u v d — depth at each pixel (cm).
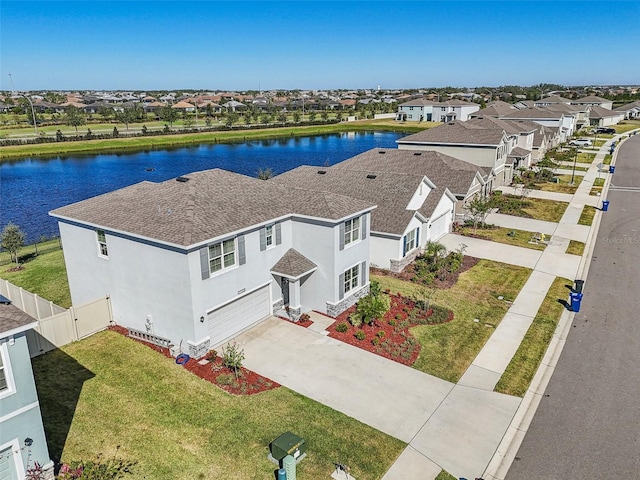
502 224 3659
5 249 3225
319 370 1739
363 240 2286
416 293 2417
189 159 7962
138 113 13638
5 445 1136
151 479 1248
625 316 2169
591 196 4556
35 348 1823
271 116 13788
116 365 1770
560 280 2586
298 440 1312
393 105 17225
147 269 1845
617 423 1470
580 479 1259
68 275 2234
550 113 7825
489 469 1294
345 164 4138
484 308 2253
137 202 2075
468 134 4869
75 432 1414
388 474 1272
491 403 1564
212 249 1805
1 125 11606
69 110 12394
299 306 2131
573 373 1731
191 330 1788
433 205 3034
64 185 5847
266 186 2358
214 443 1375
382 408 1536
